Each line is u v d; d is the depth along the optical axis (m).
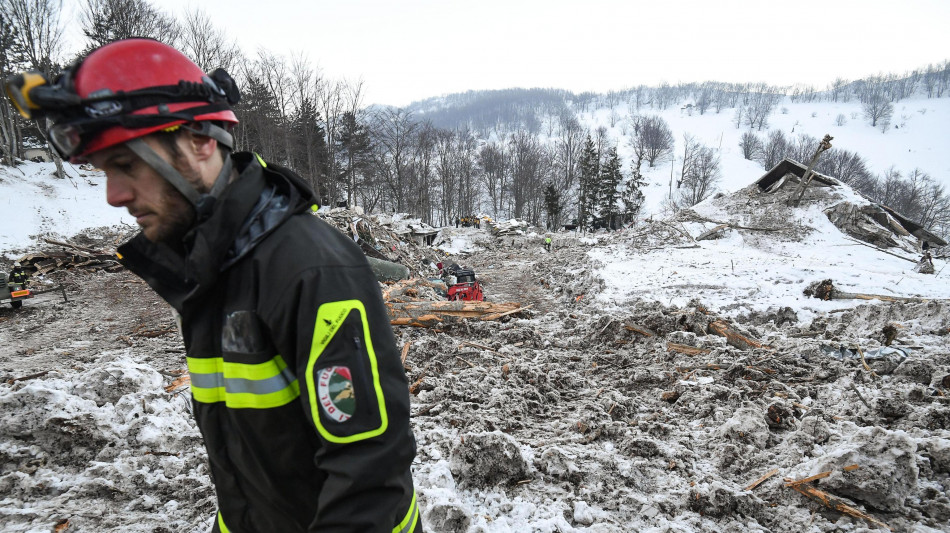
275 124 46.84
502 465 3.36
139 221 1.02
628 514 3.09
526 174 83.31
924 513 3.00
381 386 1.00
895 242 20.02
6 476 3.16
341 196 57.81
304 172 49.06
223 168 1.05
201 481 3.31
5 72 29.75
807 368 5.93
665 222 24.64
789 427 4.32
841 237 20.52
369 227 23.45
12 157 30.12
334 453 0.95
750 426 4.07
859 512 2.97
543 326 9.69
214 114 0.98
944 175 117.44
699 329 7.52
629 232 30.08
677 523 2.97
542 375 5.73
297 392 1.02
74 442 3.58
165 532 2.84
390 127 63.59
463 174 84.00
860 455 3.11
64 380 4.68
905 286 12.95
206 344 1.07
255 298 0.98
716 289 13.69
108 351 8.90
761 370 5.82
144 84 0.90
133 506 3.07
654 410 5.10
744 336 7.31
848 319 9.02
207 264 0.96
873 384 5.29
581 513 3.04
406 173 68.62
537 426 4.65
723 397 5.18
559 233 55.53
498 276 23.50
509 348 7.54
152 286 1.12
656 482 3.50
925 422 4.07
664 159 127.75
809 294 12.54
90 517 2.92
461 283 14.24
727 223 23.22
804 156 108.56
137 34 36.69
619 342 7.68
